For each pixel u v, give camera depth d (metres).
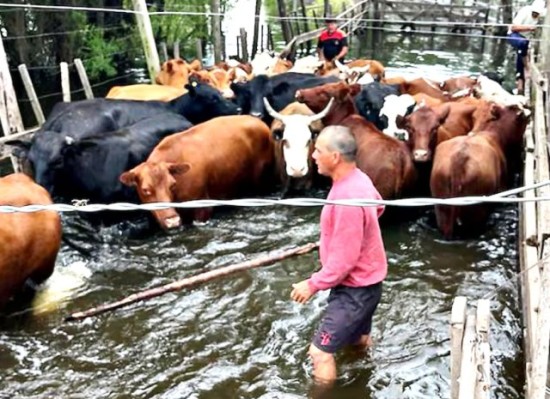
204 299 6.76
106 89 17.55
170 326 6.33
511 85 18.08
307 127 8.69
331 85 9.20
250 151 9.13
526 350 5.46
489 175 7.82
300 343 6.11
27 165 9.26
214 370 5.75
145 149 8.87
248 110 10.69
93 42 17.41
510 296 6.83
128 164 8.61
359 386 5.49
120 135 8.80
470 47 24.06
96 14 18.02
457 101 10.79
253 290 6.92
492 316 6.44
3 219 6.04
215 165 8.63
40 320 6.41
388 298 6.77
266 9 26.20
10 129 10.00
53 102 15.95
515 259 7.61
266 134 9.36
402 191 8.36
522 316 6.28
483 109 9.43
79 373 5.71
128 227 8.45
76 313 5.99
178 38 19.56
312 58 14.30
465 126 9.64
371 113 9.88
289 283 7.05
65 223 8.53
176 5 19.14
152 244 7.98
